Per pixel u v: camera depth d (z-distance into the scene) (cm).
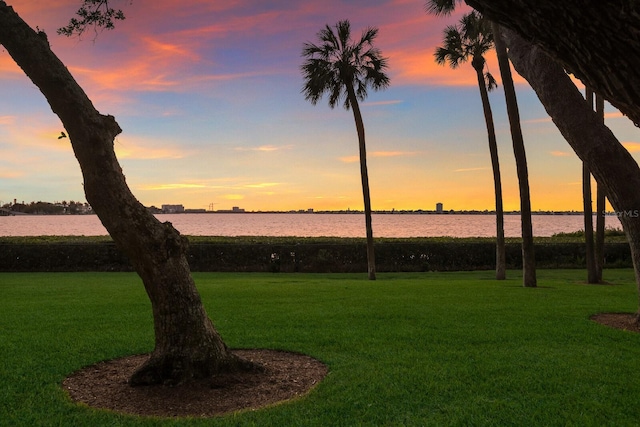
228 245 2395
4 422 432
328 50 1966
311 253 2408
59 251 2280
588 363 618
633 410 468
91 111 502
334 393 505
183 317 534
